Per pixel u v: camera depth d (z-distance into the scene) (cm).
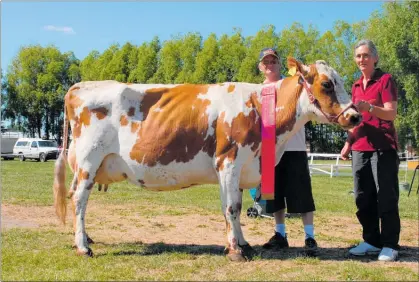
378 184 569
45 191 1238
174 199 1145
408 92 3431
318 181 1812
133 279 459
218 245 630
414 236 730
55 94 5694
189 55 4903
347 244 657
